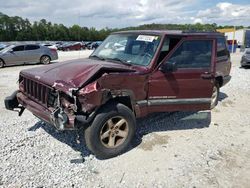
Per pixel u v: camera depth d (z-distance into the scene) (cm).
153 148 478
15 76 1243
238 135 553
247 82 1138
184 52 504
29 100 479
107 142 438
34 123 562
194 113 667
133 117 454
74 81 406
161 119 613
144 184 375
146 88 467
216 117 659
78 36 11625
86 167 410
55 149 457
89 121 404
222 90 966
